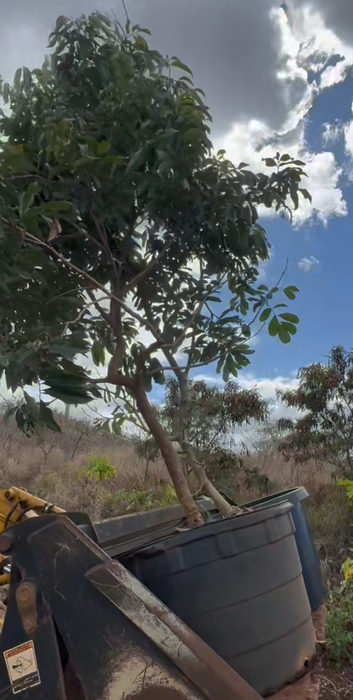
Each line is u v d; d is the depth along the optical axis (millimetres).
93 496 7402
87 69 1987
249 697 1287
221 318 2455
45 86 2064
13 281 1757
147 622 1312
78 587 1371
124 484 7625
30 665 1359
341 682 3158
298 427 6492
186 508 2070
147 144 1941
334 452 6414
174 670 1272
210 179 2137
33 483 7961
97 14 2018
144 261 2408
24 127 2035
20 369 1543
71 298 1888
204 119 2135
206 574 1455
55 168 1876
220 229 2295
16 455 9070
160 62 2086
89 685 1318
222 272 2400
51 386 1626
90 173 1873
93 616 1348
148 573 1470
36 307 1843
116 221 2170
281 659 1486
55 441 9508
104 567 1377
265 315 2428
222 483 5891
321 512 6055
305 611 1649
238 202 2230
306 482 6633
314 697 1507
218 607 1438
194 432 6051
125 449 9406
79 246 2191
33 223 1683
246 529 1532
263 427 7094
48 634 1362
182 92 2115
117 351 2096
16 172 1851
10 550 1432
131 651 1307
